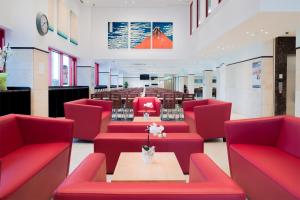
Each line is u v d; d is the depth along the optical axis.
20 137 3.79
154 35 15.88
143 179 2.64
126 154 3.57
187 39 15.88
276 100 10.35
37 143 3.90
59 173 3.46
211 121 6.34
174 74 39.84
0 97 6.39
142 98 10.17
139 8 15.81
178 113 11.59
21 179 2.44
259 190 2.84
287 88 10.26
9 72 7.92
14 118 3.74
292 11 5.92
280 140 3.75
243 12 6.85
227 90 15.36
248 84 12.16
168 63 20.34
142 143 4.10
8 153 3.36
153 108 10.07
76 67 15.56
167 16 15.87
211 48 12.07
